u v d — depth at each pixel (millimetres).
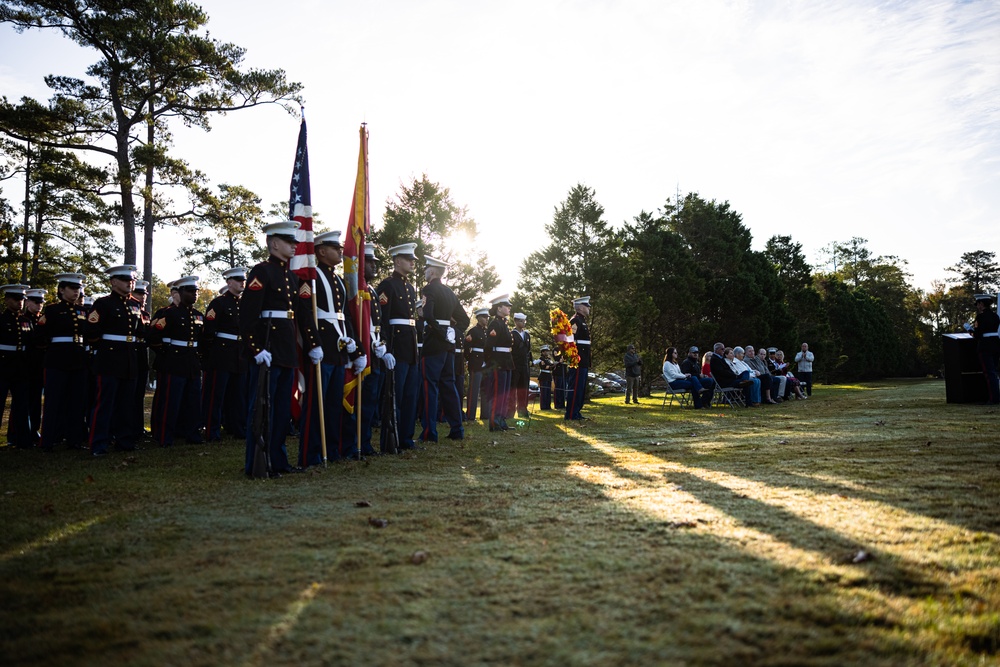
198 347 9992
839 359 49750
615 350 27828
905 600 2820
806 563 3287
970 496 4680
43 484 5926
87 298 10438
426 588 3102
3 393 9273
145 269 24750
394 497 5090
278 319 6398
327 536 4000
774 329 38719
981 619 2611
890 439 7977
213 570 3439
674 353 18156
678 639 2504
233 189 25719
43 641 2654
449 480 5828
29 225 28688
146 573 3428
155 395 9469
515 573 3275
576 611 2791
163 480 6070
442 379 9305
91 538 4090
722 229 37688
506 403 10922
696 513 4352
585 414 14648
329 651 2488
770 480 5488
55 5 21453
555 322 12789
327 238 7234
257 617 2814
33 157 23688
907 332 77500
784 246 49500
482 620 2730
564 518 4320
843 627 2576
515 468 6523
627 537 3842
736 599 2863
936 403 14305
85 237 30062
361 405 7520
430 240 30016
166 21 22562
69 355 8859
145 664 2432
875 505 4449
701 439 8922
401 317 8211
